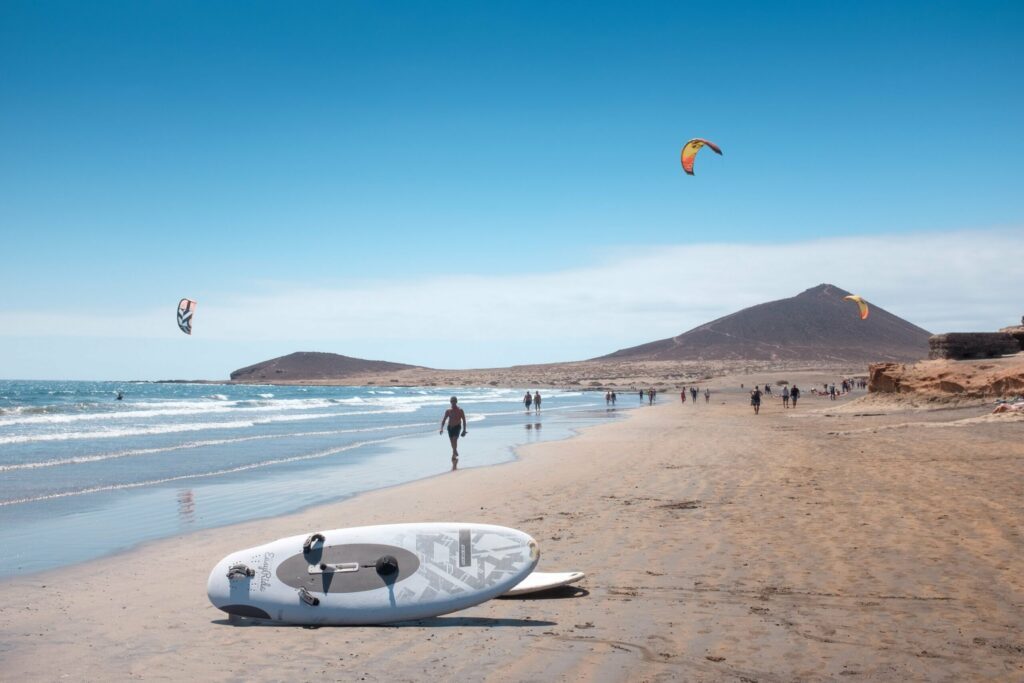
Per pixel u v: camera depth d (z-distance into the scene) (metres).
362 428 34.62
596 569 7.55
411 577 6.16
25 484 15.85
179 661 5.14
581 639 5.47
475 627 5.84
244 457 21.41
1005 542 8.07
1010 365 31.59
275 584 6.12
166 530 10.93
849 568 7.31
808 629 5.63
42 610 6.74
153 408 56.94
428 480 16.06
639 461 17.38
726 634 5.54
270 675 4.81
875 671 4.80
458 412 18.28
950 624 5.70
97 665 5.11
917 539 8.36
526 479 15.20
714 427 29.88
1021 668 4.84
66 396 81.19
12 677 4.89
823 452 17.31
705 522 9.67
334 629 5.91
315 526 10.93
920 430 21.77
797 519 9.65
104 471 18.09
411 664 4.99
